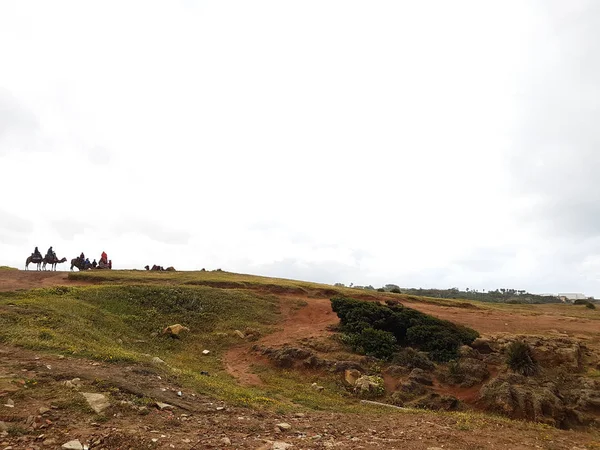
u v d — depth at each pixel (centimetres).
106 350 1324
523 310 4588
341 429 960
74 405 770
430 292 12188
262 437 803
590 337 2911
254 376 1805
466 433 1007
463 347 2305
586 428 1562
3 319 1467
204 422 836
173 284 3459
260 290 3709
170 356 1905
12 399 757
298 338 2364
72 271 3897
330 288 4078
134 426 725
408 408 1516
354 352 2180
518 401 1609
